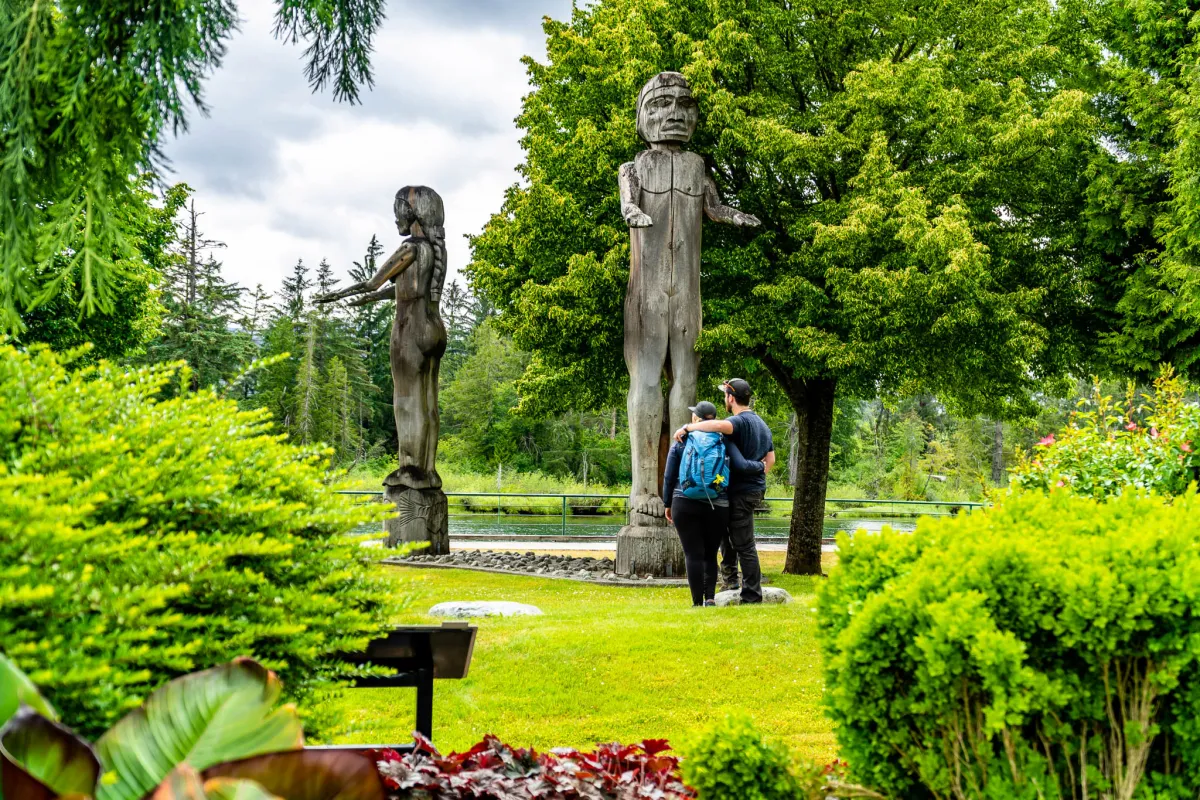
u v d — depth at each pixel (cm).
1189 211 1417
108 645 216
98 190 480
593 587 1234
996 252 1489
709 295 1564
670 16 1538
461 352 8919
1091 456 746
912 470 5475
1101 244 1578
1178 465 688
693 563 859
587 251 1543
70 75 466
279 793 175
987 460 6212
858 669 279
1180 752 258
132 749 184
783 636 684
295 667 293
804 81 1622
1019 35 1595
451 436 6556
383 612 332
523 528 2428
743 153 1551
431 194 1543
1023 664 263
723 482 827
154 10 468
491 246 1739
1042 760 254
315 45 575
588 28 1775
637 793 333
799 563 1641
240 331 7088
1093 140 1644
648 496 1327
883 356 1412
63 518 224
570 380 1677
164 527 268
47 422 276
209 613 271
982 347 1444
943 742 266
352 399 6762
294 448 348
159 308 2538
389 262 1504
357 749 346
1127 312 1531
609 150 1515
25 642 207
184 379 335
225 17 487
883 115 1463
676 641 675
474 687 598
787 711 554
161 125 475
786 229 1520
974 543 286
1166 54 1608
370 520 340
